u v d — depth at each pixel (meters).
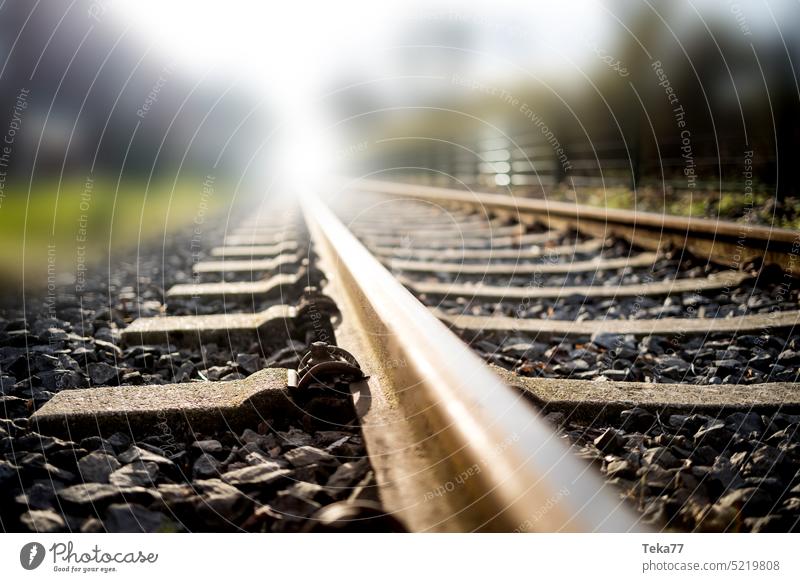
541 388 1.87
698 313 3.19
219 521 1.28
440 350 1.44
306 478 1.38
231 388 1.85
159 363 2.42
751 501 1.33
